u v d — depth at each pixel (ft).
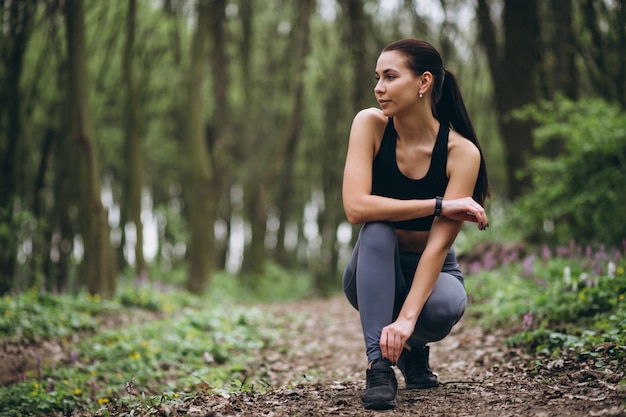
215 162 62.80
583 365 12.42
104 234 34.96
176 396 12.75
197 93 51.26
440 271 10.50
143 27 57.16
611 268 18.30
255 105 74.43
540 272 24.23
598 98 33.06
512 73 40.14
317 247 90.63
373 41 49.01
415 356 11.59
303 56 61.57
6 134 35.55
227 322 27.91
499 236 35.24
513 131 40.19
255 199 77.77
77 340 24.58
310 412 10.14
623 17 36.63
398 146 10.51
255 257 64.85
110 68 53.83
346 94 65.98
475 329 20.72
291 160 78.33
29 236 36.65
